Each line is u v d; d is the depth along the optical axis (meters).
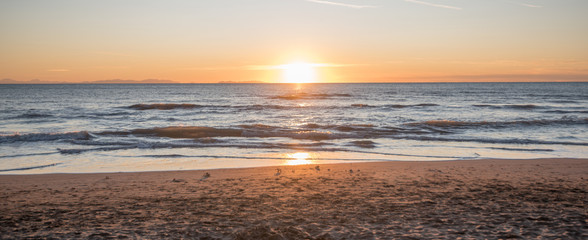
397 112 40.56
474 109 45.03
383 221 6.15
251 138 20.56
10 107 49.25
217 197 8.06
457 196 7.96
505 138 20.34
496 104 54.12
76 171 12.28
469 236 5.36
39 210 7.04
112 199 7.97
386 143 18.67
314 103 59.38
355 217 6.40
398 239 5.26
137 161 14.04
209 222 6.18
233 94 101.62
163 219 6.38
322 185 9.25
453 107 48.56
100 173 11.43
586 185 9.05
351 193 8.32
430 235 5.42
